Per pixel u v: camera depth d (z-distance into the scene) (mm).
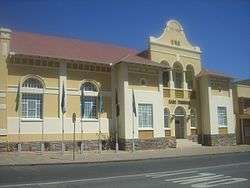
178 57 41094
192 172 18328
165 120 39406
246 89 49594
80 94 33875
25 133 30750
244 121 48000
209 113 41875
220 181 15227
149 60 37406
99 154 29641
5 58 30641
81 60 33344
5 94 30266
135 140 34625
